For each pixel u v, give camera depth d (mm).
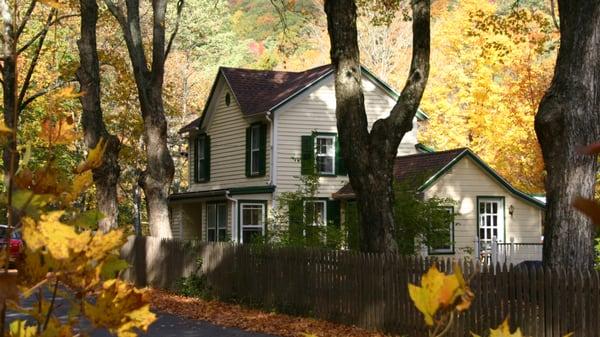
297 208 22047
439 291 1549
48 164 1960
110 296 1889
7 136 1817
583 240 12742
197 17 52469
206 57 55156
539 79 33875
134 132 34312
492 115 36344
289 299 16953
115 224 24625
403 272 13961
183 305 18531
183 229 34562
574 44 13062
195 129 34156
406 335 13789
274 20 60312
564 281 11445
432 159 28047
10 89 19484
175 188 48125
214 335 13852
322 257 16016
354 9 16797
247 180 30828
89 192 33562
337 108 16797
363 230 16453
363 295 14875
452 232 27062
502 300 12211
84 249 1797
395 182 21391
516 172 36469
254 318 16219
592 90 12961
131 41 25500
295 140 29531
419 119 31719
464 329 12664
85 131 24500
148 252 23281
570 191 12750
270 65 52188
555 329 11500
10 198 1732
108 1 25609
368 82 30344
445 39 38469
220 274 19531
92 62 24594
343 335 14109
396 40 44688
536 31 34344
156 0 25578
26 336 1945
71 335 1901
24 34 31234
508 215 28109
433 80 39781
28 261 1819
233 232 29656
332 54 16938
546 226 13133
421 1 16594
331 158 29875
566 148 12883
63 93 2195
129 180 46438
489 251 26594
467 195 27531
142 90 25516
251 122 30594
